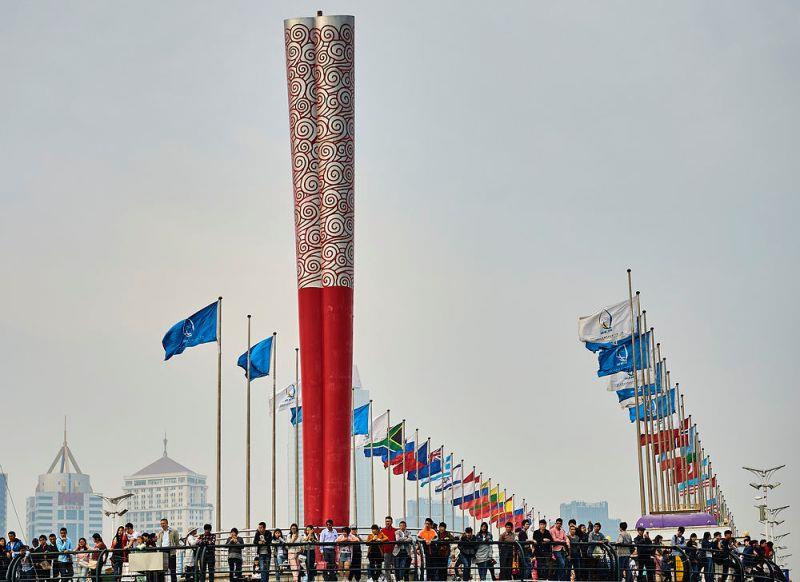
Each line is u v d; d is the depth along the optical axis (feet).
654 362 299.17
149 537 176.76
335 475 207.00
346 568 154.61
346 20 215.51
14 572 160.35
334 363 209.46
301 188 214.28
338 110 214.07
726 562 179.11
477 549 167.12
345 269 211.82
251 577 164.96
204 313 253.44
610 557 163.53
